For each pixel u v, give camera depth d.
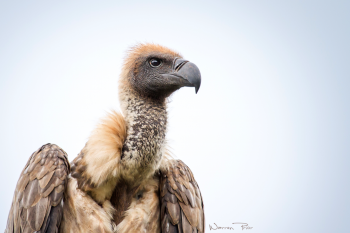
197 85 9.84
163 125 9.45
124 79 10.06
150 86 9.92
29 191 8.64
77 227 8.59
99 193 8.88
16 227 8.91
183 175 9.82
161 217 9.43
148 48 10.38
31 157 9.27
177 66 10.00
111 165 8.67
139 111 9.45
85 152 9.12
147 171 9.04
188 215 9.47
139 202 9.26
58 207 8.52
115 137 8.89
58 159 8.91
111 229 8.70
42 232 8.30
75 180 8.85
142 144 8.99
